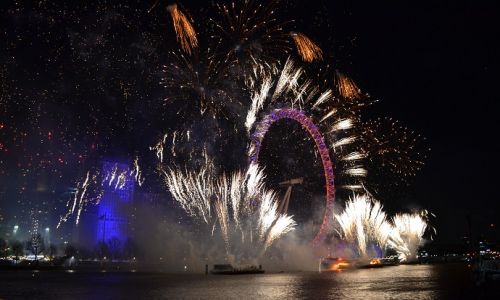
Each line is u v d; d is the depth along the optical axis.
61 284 64.06
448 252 197.25
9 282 68.94
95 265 154.75
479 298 43.22
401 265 143.75
